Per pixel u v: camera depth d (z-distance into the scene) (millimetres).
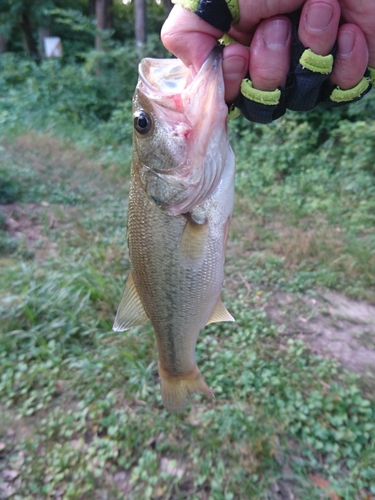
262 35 162
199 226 213
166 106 198
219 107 182
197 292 226
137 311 245
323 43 156
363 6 155
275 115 176
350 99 170
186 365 252
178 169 203
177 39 173
